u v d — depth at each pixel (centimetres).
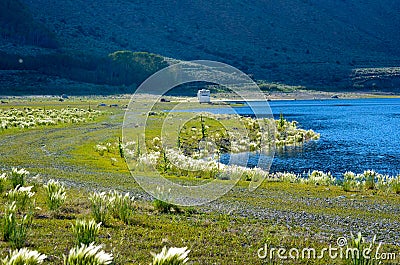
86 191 1805
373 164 3453
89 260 579
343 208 1747
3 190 1530
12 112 6481
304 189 2177
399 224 1506
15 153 3128
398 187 2156
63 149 3416
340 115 8881
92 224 910
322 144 4528
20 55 18662
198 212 1511
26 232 1049
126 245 1048
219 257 1030
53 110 7600
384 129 6097
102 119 6253
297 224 1444
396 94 19675
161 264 565
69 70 17538
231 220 1430
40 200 1472
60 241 1023
